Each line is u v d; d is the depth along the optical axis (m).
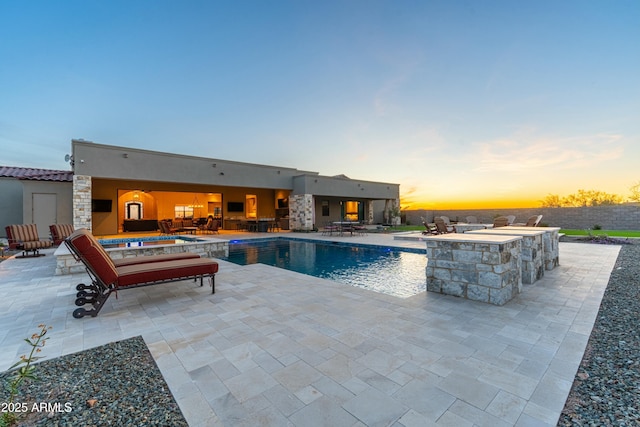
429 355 2.44
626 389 1.93
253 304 3.89
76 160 11.27
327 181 18.41
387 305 3.79
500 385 2.00
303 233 16.31
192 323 3.23
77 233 3.50
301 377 2.13
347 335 2.86
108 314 3.55
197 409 1.78
